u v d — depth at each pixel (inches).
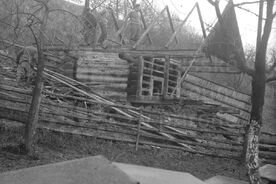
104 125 447.2
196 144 469.1
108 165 96.6
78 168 94.7
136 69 633.0
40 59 348.5
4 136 363.3
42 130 395.2
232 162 448.1
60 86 545.0
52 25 417.7
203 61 538.3
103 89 650.8
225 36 350.0
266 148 481.1
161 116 511.5
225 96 823.7
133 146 438.9
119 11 714.8
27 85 498.9
